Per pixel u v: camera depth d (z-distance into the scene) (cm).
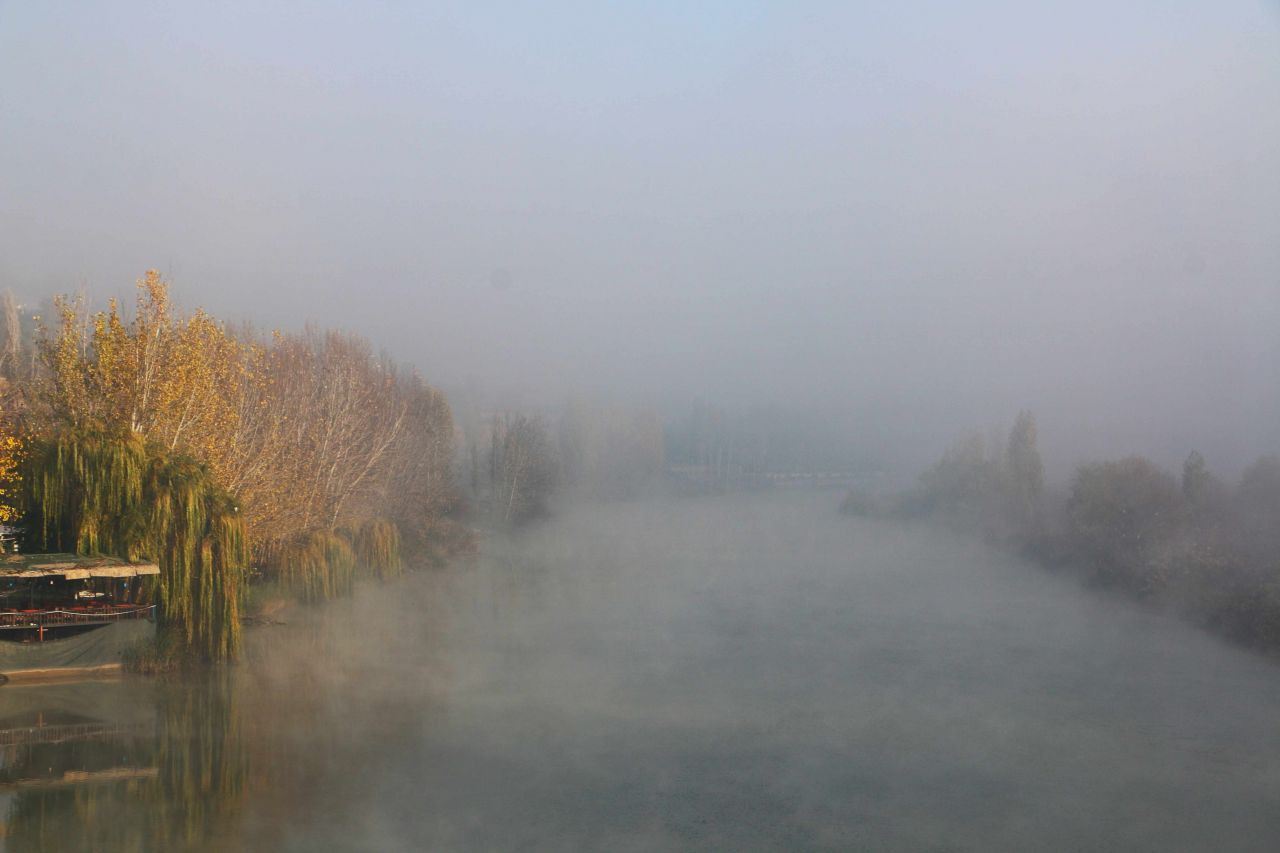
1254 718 3088
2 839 2064
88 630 3234
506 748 2764
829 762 2686
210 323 4009
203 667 3378
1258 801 2420
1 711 2880
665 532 8681
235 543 3466
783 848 2134
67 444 3275
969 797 2445
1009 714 3148
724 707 3212
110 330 3738
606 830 2211
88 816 2203
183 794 2344
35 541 3381
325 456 5250
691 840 2150
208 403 3950
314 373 6081
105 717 2888
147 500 3322
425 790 2414
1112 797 2444
